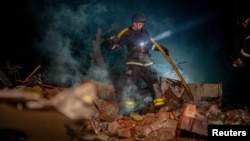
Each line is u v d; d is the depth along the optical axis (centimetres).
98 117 493
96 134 398
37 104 214
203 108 556
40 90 545
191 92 596
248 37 530
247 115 507
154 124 461
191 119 430
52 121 218
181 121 432
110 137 438
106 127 465
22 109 211
